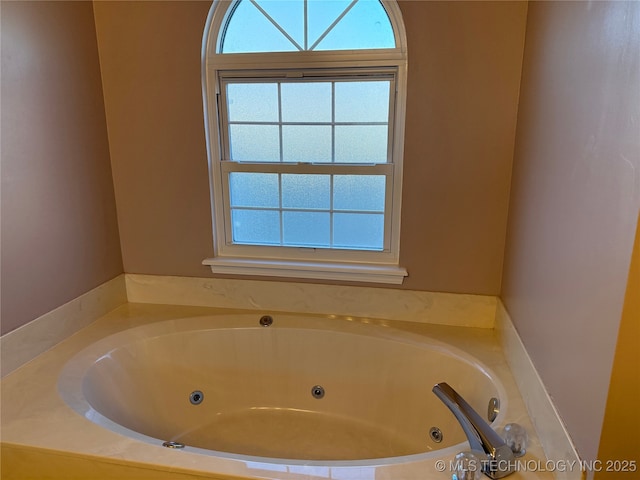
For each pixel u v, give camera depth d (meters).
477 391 1.78
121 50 2.11
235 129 2.21
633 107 0.89
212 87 2.14
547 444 1.28
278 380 2.21
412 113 1.95
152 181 2.26
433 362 1.96
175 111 2.15
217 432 2.08
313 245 2.28
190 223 2.29
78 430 1.42
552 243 1.35
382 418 2.07
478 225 2.02
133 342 2.06
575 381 1.13
